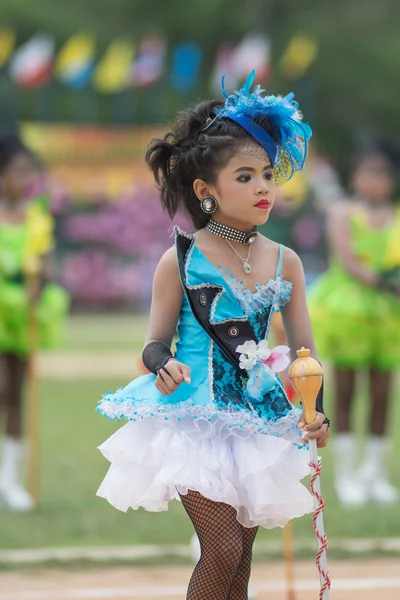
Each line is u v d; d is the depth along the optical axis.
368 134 22.80
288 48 95.62
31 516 20.33
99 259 84.25
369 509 20.97
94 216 82.62
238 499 10.25
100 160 83.88
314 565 16.73
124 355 50.91
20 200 21.78
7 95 99.88
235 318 10.62
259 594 14.97
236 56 79.06
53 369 45.69
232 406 10.34
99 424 31.98
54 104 101.56
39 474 24.61
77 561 16.73
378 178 21.89
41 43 82.50
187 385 10.47
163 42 92.56
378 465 21.97
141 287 83.81
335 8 103.12
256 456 10.16
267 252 11.03
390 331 21.44
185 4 101.12
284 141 10.97
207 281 10.70
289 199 83.12
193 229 11.60
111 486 10.49
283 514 10.43
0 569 16.33
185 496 10.44
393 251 21.69
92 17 102.69
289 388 13.57
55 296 22.09
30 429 21.30
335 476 24.56
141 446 10.32
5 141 21.64
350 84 101.44
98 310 84.44
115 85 83.81
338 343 21.47
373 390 21.98
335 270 21.78
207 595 10.19
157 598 14.70
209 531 10.23
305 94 100.62
